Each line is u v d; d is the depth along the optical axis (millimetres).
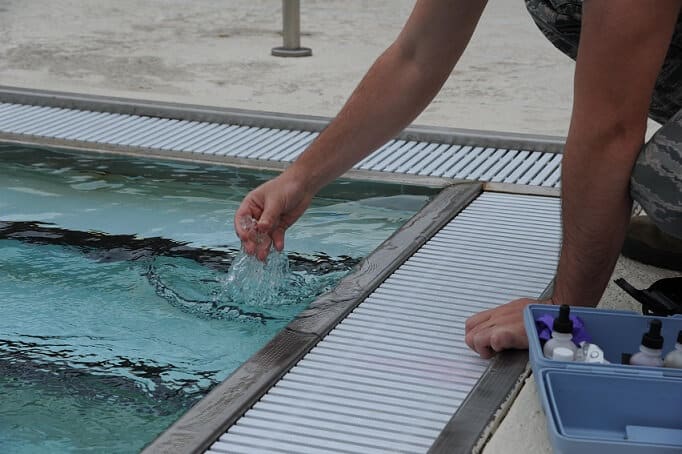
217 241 3125
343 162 2439
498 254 2885
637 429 1786
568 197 2004
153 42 6500
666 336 2006
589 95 1902
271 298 2711
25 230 3207
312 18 7633
